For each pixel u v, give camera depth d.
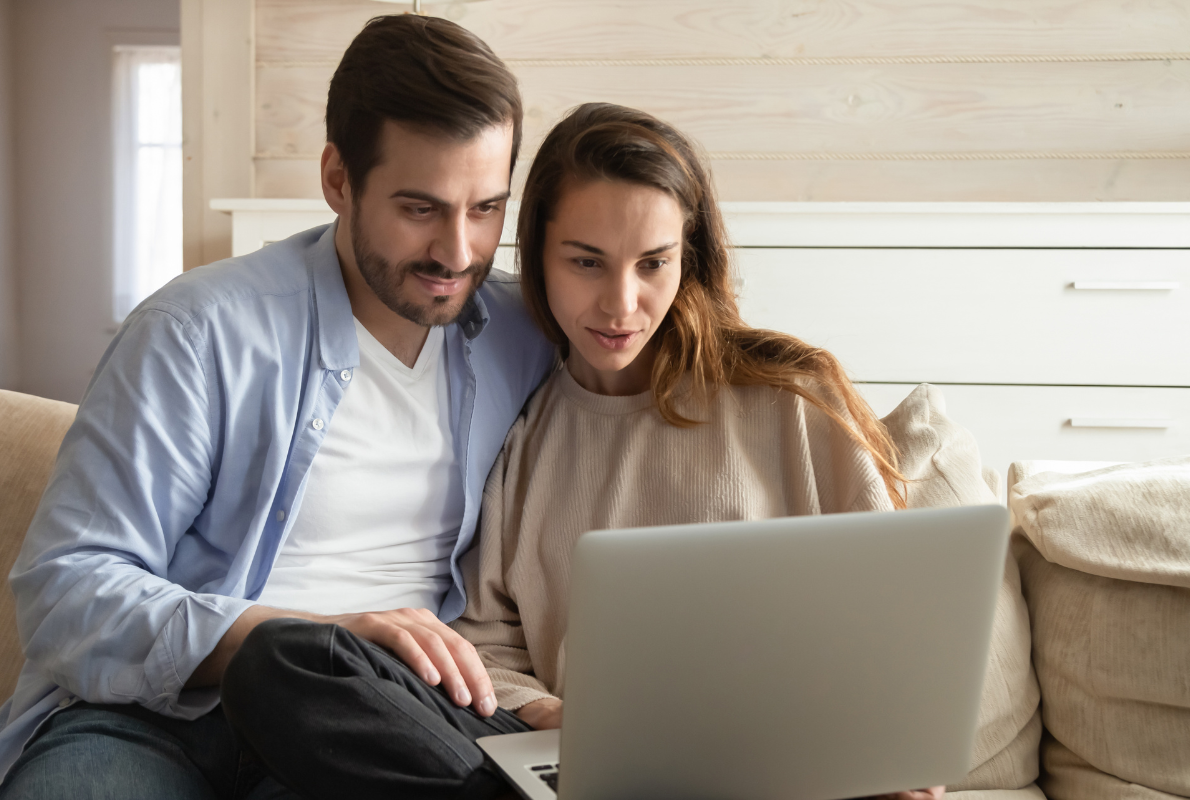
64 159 5.06
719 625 0.68
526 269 1.16
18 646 1.17
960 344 1.78
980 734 1.05
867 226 1.77
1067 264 1.75
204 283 1.04
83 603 0.92
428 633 0.89
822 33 2.17
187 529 1.07
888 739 0.76
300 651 0.79
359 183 1.01
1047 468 1.28
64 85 5.01
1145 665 0.99
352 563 1.09
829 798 0.76
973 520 0.72
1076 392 1.78
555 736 0.86
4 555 1.17
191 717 0.93
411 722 0.78
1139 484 1.08
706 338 1.16
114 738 0.91
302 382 1.07
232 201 1.84
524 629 1.13
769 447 1.16
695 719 0.70
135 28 4.96
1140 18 2.12
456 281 1.04
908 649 0.74
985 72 2.16
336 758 0.77
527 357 1.25
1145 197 2.16
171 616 0.91
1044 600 1.11
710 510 1.10
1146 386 1.77
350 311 1.09
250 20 2.20
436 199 0.98
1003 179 2.18
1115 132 2.15
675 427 1.15
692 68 2.20
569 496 1.16
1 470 1.20
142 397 0.98
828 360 1.18
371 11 2.21
